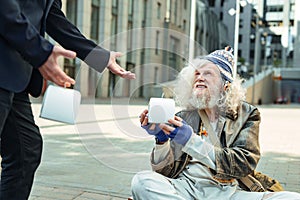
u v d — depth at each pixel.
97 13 20.00
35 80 1.79
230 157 1.96
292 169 4.71
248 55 30.64
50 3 1.78
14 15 1.45
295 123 11.38
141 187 2.02
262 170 4.62
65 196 3.29
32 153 1.94
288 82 42.78
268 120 12.41
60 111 1.82
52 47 1.52
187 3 17.86
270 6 34.41
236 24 17.56
